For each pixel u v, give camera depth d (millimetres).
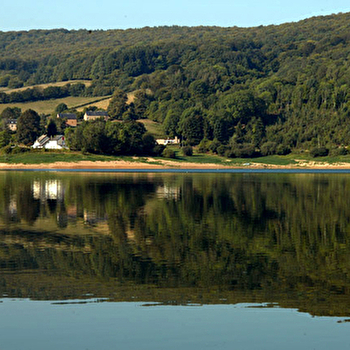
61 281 135500
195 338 103375
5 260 155500
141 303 120625
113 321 110625
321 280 138250
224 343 101250
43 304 119312
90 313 114688
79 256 161000
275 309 117938
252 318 112812
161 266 150750
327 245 179750
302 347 99938
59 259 157250
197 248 173250
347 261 158125
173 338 103250
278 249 173125
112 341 101875
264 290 130375
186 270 146500
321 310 117188
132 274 142250
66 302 120812
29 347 99312
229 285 133750
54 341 101750
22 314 113688
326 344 101125
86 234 194875
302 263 155125
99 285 132750
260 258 161000
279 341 102375
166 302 121500
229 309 117500
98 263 152875
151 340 102250
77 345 100250
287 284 134875
